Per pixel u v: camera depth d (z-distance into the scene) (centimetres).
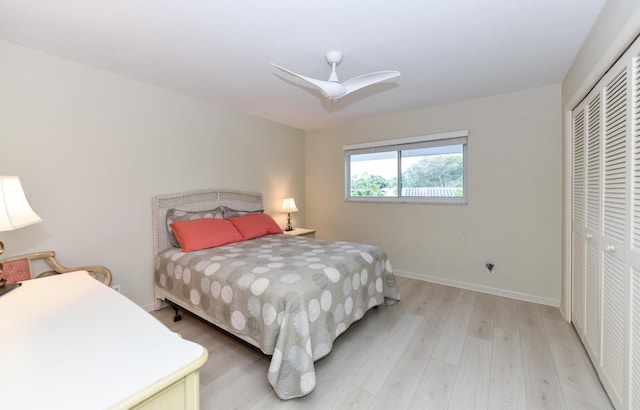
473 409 151
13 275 193
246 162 378
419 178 370
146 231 275
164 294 257
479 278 326
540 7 159
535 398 158
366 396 161
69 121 225
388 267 277
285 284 174
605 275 164
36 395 64
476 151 321
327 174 454
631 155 134
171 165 294
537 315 262
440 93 300
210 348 211
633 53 132
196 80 265
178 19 169
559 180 278
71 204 227
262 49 206
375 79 193
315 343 172
